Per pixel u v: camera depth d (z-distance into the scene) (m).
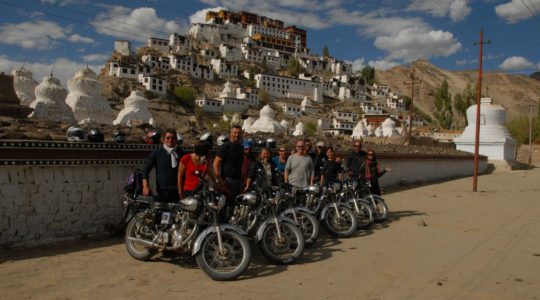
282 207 9.05
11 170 7.81
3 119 9.77
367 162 12.56
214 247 6.96
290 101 157.88
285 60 191.25
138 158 9.88
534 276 7.12
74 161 8.56
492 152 40.31
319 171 11.08
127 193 8.07
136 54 154.50
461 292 6.36
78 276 6.65
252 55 181.62
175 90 128.12
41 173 8.24
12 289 6.00
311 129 102.19
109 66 130.00
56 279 6.47
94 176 9.14
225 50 176.12
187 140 12.01
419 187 22.69
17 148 7.64
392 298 6.07
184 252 7.48
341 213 10.32
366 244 9.37
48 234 8.36
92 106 19.50
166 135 8.06
